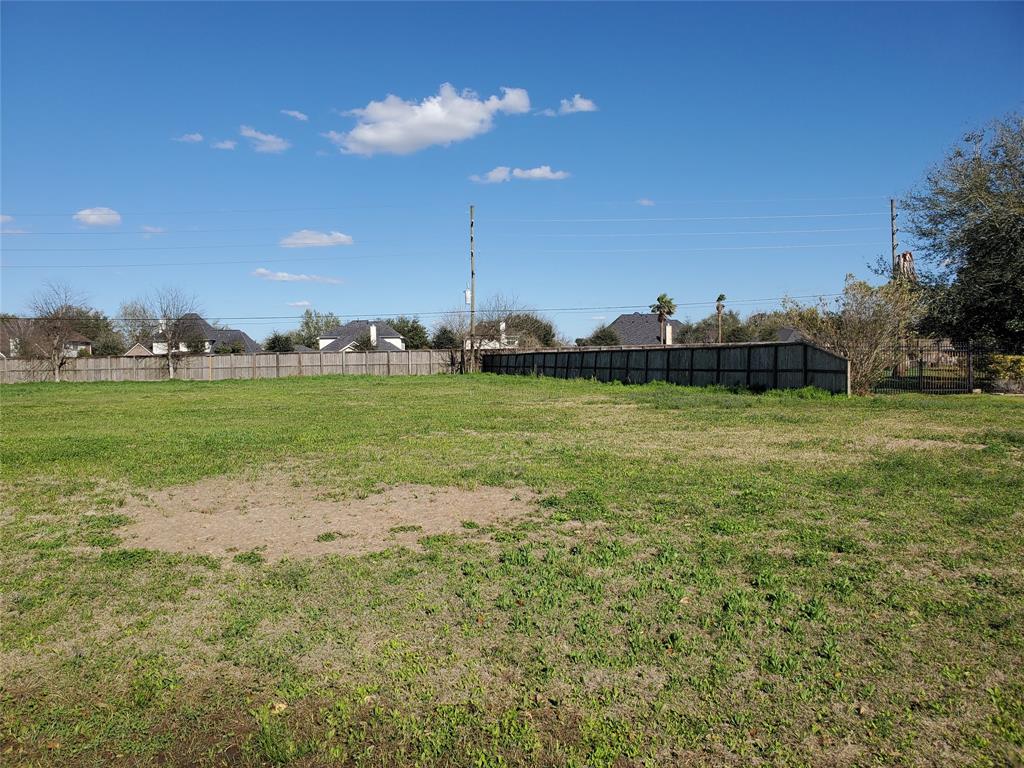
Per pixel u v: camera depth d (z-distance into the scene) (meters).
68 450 10.96
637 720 3.12
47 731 3.16
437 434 12.42
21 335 43.50
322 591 4.67
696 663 3.57
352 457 9.95
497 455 9.90
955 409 15.35
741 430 12.22
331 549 5.62
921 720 3.04
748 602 4.23
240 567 5.23
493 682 3.47
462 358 45.38
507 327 56.03
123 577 5.03
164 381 39.50
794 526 5.85
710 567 4.88
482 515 6.55
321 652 3.82
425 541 5.71
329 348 74.75
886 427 12.23
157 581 4.94
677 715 3.14
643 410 16.42
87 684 3.55
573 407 17.61
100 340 57.91
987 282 24.08
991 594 4.33
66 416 17.80
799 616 4.06
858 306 19.45
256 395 25.14
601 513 6.43
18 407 21.62
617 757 2.88
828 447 10.00
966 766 2.74
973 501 6.59
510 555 5.22
